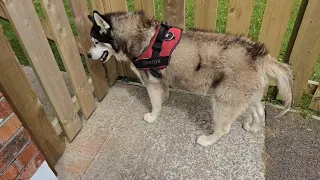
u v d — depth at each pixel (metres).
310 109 2.89
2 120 1.67
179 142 2.68
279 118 2.83
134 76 3.36
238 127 2.77
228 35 2.21
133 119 2.93
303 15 2.37
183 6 2.57
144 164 2.52
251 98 2.21
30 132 2.14
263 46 2.13
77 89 2.65
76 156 2.62
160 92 2.66
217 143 2.64
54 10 2.14
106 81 3.18
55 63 2.28
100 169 2.51
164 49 2.26
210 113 2.93
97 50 2.51
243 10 2.45
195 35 2.26
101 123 2.91
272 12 2.40
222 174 2.41
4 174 1.78
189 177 2.41
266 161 2.49
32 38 1.99
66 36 2.33
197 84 2.35
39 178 2.09
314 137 2.66
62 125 2.58
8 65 1.82
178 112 2.96
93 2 2.54
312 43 2.45
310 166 2.44
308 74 2.67
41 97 3.26
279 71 2.09
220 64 2.13
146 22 2.35
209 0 2.46
